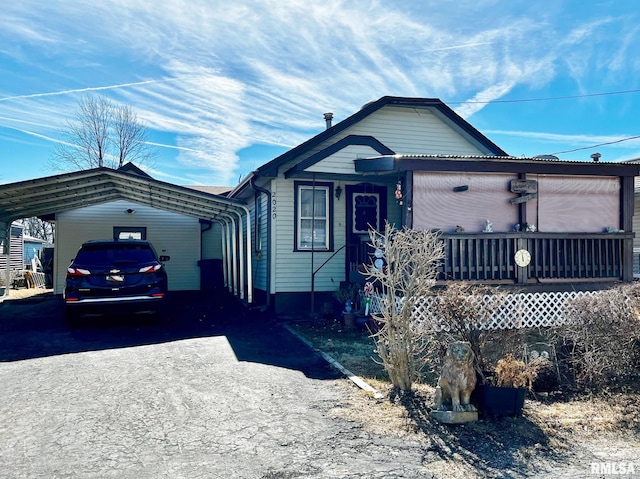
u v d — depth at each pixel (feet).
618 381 18.17
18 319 33.12
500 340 17.79
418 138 40.63
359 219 37.81
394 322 17.30
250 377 18.71
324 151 34.40
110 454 12.01
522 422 14.61
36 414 14.70
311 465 11.60
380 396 16.53
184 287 53.62
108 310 28.89
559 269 30.71
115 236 52.13
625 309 19.06
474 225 30.25
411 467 11.66
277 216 35.96
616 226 32.60
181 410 15.10
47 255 68.39
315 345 24.53
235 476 10.98
